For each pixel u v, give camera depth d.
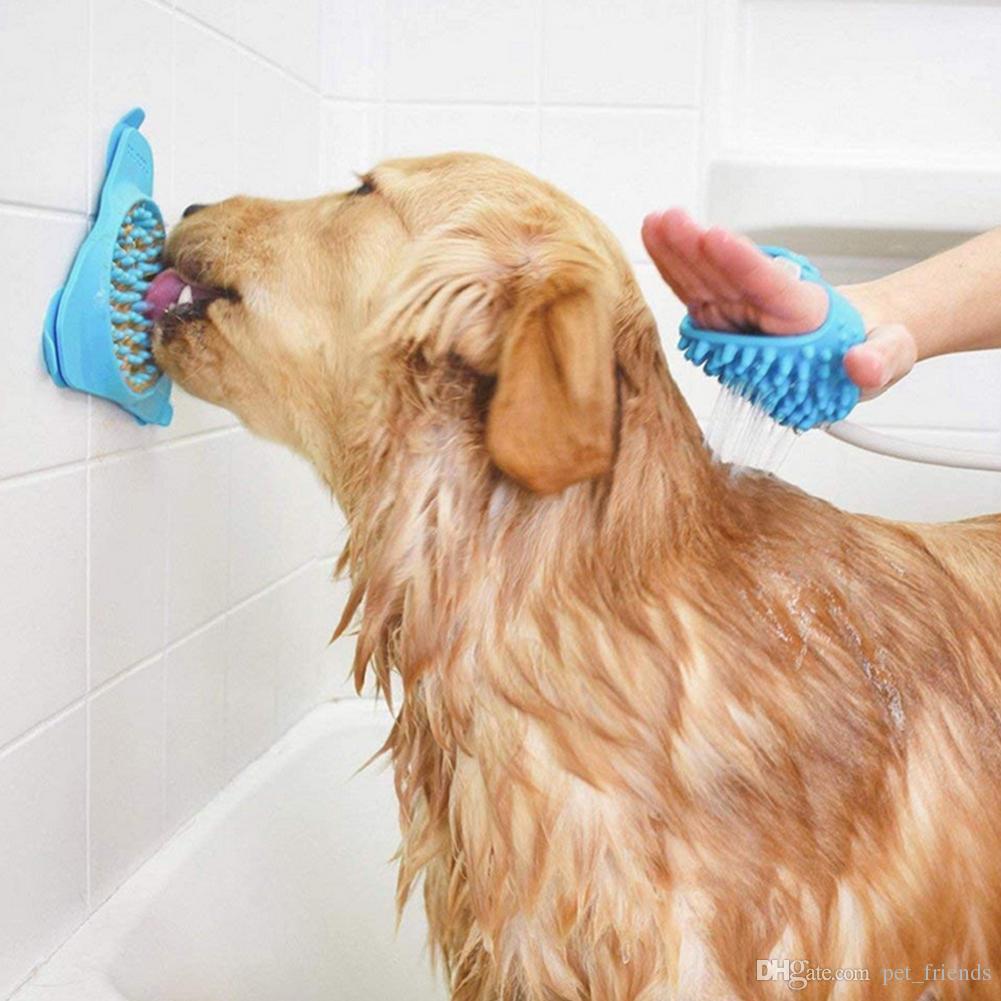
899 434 2.05
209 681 1.59
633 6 2.01
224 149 1.58
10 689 1.12
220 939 1.45
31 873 1.18
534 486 0.94
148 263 1.28
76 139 1.18
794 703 0.99
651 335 1.08
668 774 0.97
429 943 1.28
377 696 1.39
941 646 1.07
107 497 1.29
